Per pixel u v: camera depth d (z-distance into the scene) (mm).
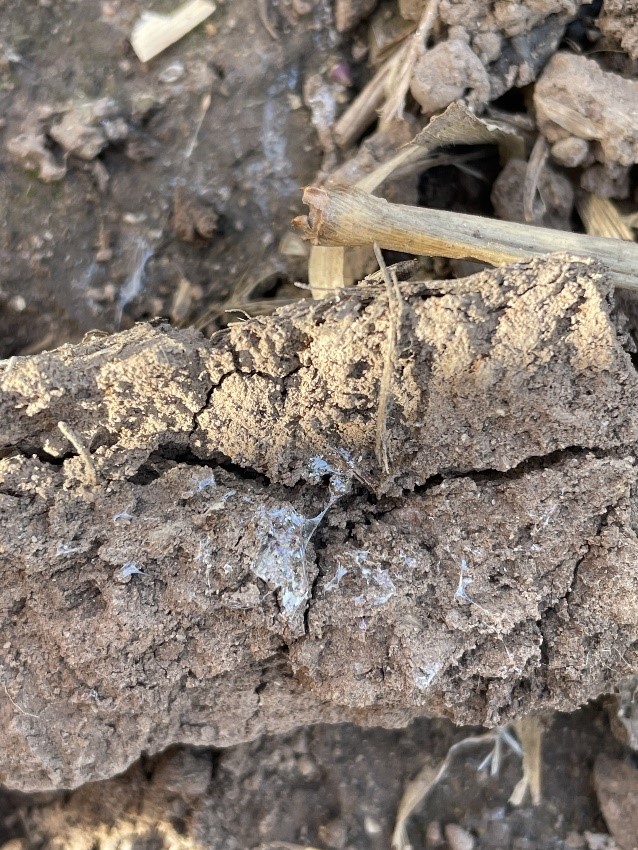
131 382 122
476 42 142
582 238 131
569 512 127
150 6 153
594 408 123
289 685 134
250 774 161
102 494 126
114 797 161
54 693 129
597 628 129
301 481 131
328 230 130
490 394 122
